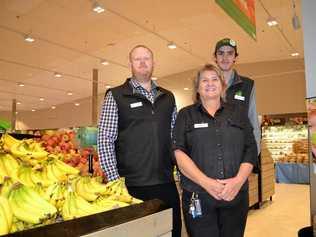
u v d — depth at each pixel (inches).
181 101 685.9
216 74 82.3
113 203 48.4
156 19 398.0
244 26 129.8
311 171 99.6
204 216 78.1
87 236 35.9
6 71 569.3
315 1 103.8
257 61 617.0
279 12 383.6
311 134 100.0
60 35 416.2
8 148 61.6
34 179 53.7
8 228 36.0
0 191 42.4
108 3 343.9
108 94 90.8
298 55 571.2
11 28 382.0
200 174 76.7
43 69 564.1
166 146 90.3
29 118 1015.6
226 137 80.1
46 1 328.2
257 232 188.1
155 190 86.6
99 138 88.6
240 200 80.4
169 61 596.4
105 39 446.6
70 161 119.5
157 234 45.5
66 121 910.4
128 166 87.5
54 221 41.1
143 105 89.0
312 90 102.4
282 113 596.7
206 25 428.5
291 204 272.5
